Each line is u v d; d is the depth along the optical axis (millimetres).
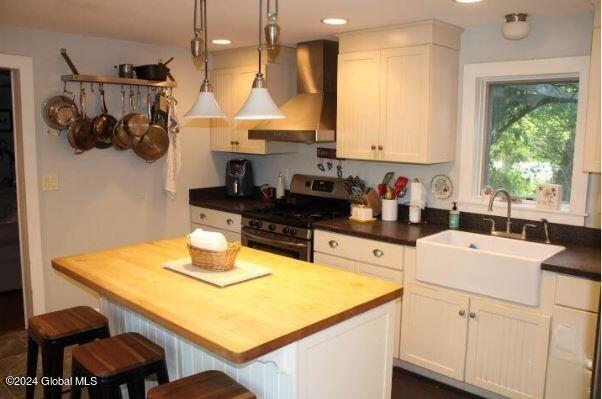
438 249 2955
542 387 2686
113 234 4219
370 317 2119
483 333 2854
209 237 2342
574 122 3156
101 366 1979
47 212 3822
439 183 3650
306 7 2893
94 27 3541
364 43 3535
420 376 3248
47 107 3699
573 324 2547
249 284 2227
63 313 2551
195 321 1803
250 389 2057
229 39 3910
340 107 3725
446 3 2783
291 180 4594
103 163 4094
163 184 4496
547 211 3178
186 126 4594
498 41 3307
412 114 3348
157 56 4285
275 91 4277
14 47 3539
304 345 1824
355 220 3734
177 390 1811
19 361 3365
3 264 4602
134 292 2109
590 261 2652
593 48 2627
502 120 3465
